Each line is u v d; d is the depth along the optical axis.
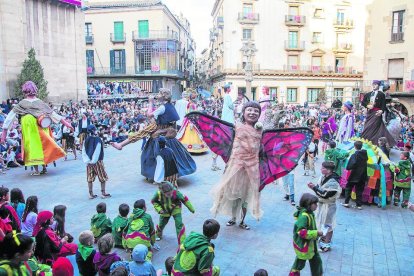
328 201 6.13
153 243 5.88
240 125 6.93
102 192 8.75
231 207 7.09
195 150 14.34
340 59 49.06
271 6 45.97
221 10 48.72
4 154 12.24
